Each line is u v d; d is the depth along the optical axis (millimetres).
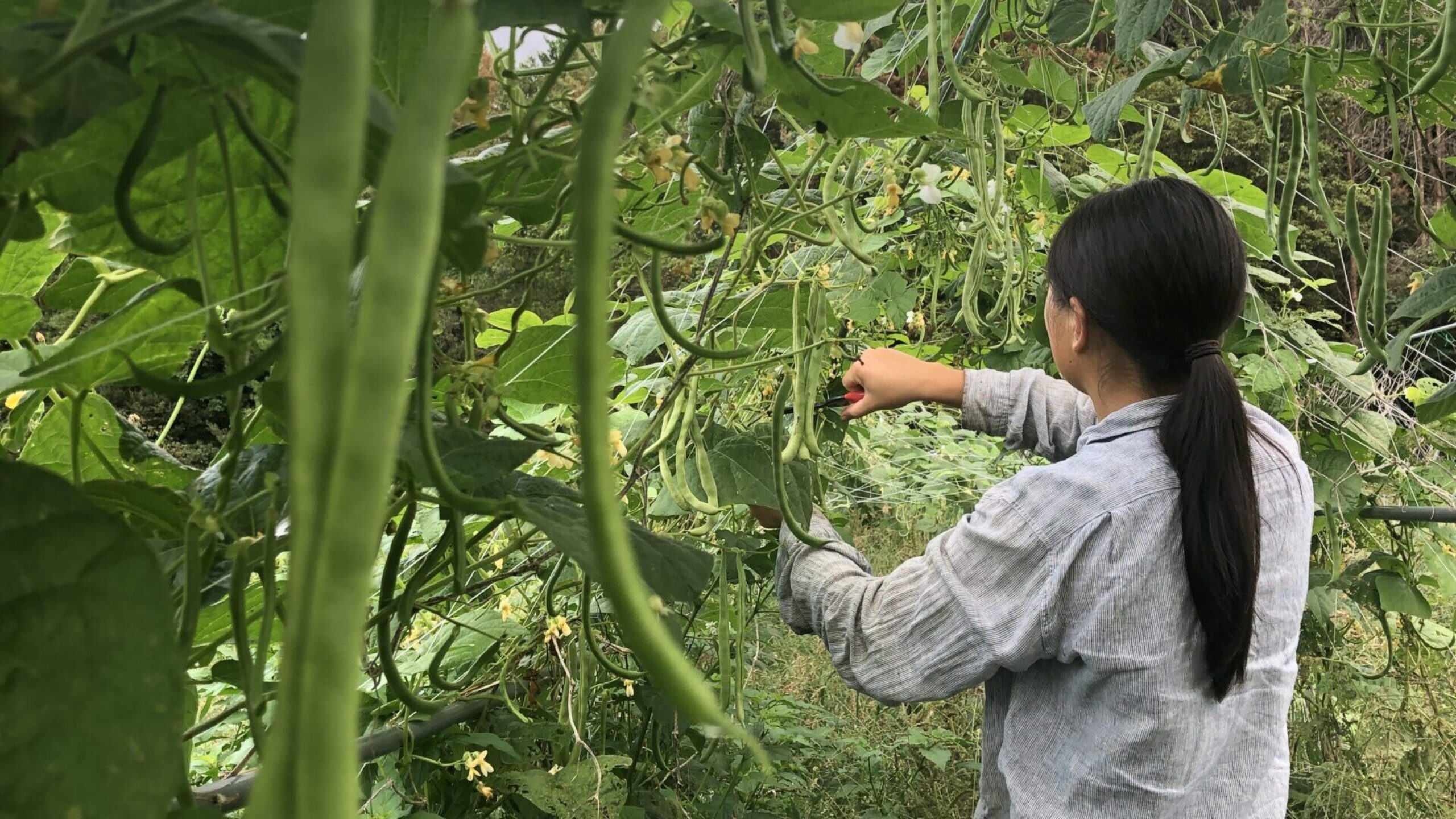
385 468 282
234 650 1607
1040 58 2234
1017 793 1434
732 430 1646
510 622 1696
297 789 272
